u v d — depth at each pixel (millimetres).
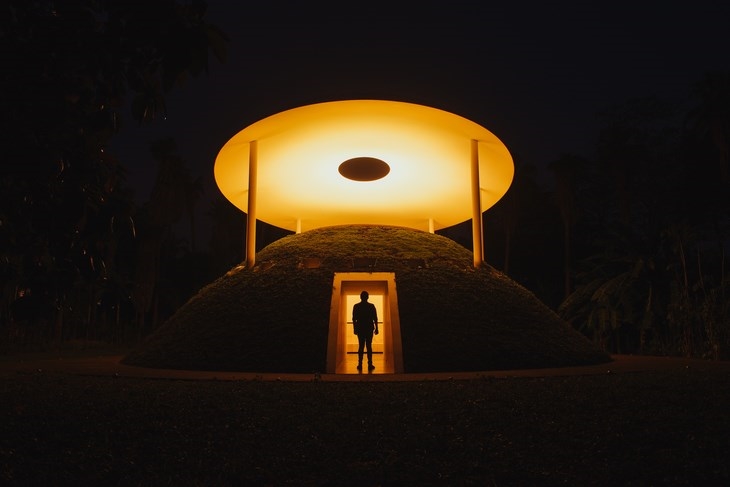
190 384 9594
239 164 17141
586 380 9812
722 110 29078
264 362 12070
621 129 39531
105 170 2596
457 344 12555
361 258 15438
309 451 5949
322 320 13078
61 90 2291
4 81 2211
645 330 29031
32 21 2248
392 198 20234
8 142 2256
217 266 51031
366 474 5383
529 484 5211
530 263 42812
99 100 2502
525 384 9328
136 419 6961
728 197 33594
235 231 52406
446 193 19703
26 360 18156
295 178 18266
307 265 15375
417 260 15586
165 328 15547
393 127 14766
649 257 28156
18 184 2396
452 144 15742
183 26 2217
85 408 7512
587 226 42156
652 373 11195
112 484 5281
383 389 8797
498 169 17250
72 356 22656
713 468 5387
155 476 5363
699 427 6578
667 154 38781
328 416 7055
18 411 7391
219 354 12633
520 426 6656
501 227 44188
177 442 6219
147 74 2502
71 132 2465
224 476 5379
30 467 5617
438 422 6848
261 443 6152
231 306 14273
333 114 13969
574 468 5496
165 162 41812
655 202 39406
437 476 5352
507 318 13891
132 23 2178
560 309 32375
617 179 38906
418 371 11766
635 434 6324
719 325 22484
